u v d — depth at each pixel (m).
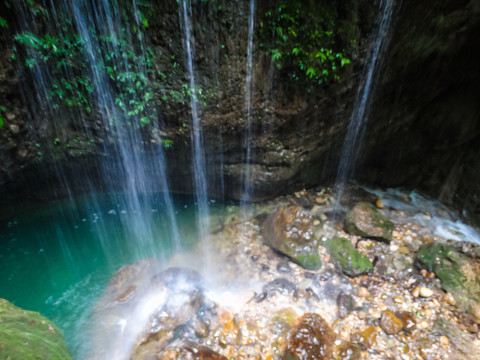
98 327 3.38
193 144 4.55
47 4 3.11
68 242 4.54
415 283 4.09
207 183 5.28
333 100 4.46
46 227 4.66
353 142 5.61
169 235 4.81
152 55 3.71
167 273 3.93
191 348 3.04
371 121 5.28
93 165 4.52
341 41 3.82
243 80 4.08
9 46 3.09
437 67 4.97
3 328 2.19
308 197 5.87
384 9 3.71
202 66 3.90
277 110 4.41
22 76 3.30
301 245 4.36
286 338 3.24
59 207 4.73
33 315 2.60
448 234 5.39
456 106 5.75
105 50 3.55
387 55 4.27
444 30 4.34
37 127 3.71
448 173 6.35
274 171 5.11
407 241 4.99
